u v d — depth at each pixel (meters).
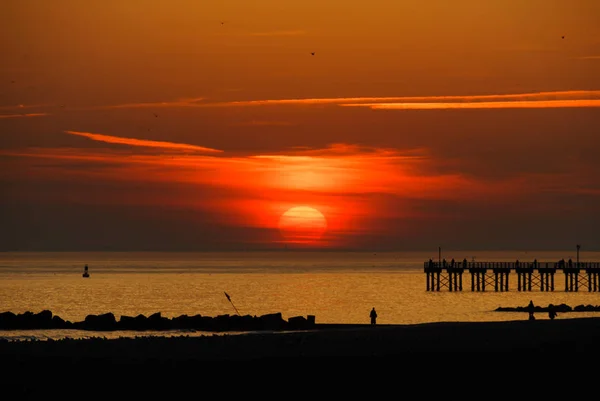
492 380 178.88
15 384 174.25
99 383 175.62
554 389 174.12
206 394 171.25
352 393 172.50
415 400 169.12
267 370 182.88
